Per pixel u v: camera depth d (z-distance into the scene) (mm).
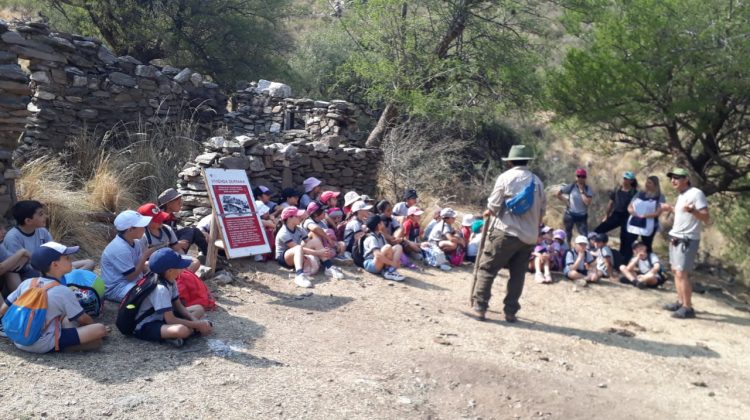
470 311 6590
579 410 4453
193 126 10602
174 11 15703
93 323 4406
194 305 5035
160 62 18688
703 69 9812
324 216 7988
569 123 11758
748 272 11922
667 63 9852
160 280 4570
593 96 10414
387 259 7402
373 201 9992
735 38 9219
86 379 3820
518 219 6070
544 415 4305
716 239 14094
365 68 13789
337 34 17797
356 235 7828
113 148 8445
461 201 13680
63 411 3395
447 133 15234
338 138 10383
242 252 6227
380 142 13914
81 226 6383
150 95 9953
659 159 12844
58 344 4074
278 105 11906
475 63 13539
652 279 8766
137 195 7945
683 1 9703
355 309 6094
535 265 8703
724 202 12883
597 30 10766
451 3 13523
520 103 13750
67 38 8797
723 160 11391
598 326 6715
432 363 4914
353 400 4047
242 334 4977
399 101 13281
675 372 5523
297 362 4578
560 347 5793
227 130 10750
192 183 7426
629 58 10258
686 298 7477
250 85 12391
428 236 9273
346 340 5203
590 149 12578
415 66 13852
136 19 15219
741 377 5566
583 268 8805
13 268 4621
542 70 13727
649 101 10477
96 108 9039
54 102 8438
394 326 5746
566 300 7730
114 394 3670
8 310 4074
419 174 12320
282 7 17750
